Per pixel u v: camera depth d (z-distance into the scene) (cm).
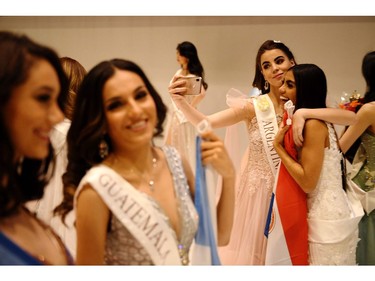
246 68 174
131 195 116
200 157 124
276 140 163
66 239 153
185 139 159
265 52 170
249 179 180
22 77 102
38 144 111
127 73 115
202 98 170
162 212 118
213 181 126
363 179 183
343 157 172
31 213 121
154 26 168
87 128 114
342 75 176
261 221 178
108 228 118
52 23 163
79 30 165
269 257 162
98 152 119
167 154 127
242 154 183
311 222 160
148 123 117
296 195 160
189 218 121
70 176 124
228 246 180
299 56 175
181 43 167
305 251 161
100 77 113
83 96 114
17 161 110
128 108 114
